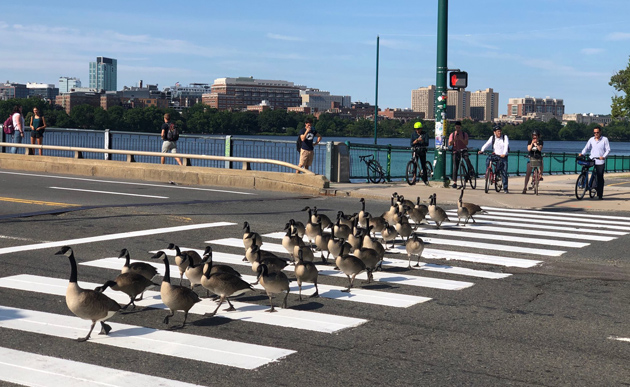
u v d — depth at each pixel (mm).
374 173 24016
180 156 22984
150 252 10648
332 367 5734
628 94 44312
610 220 15422
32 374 5488
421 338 6574
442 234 13086
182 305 6875
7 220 13250
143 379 5406
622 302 8055
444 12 21812
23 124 27141
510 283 9039
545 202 18594
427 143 22297
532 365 5824
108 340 6434
